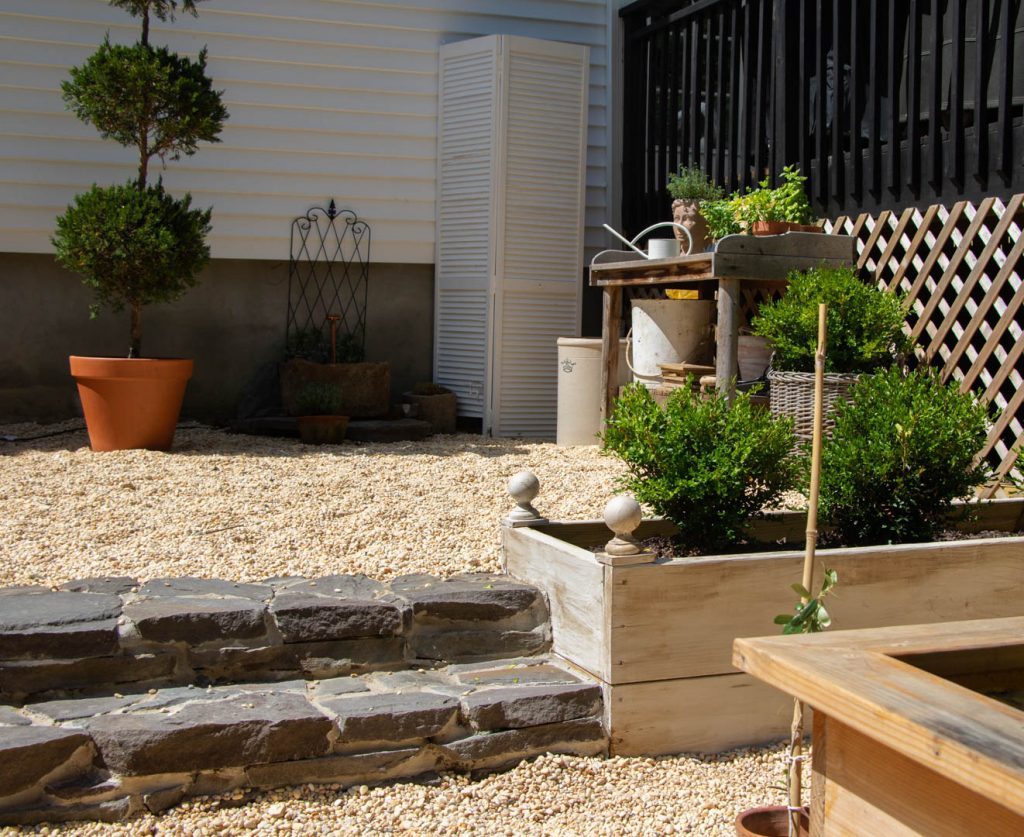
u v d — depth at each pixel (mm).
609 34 8586
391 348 8344
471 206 8047
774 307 5758
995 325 5555
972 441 4000
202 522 4656
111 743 2863
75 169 7461
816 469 2652
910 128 5867
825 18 6883
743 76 7191
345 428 7035
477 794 3088
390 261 8219
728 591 3445
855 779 1643
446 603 3609
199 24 7633
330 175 8000
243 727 2957
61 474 5520
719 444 3760
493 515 4898
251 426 7332
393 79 8086
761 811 2498
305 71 7879
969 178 5574
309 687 3346
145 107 6141
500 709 3217
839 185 6453
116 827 2787
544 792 3135
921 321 5691
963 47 5512
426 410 7844
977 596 3801
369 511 4922
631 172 8531
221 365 7922
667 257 6488
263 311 7984
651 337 6699
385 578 3988
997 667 1783
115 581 3746
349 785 3059
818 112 6535
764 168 7285
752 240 5855
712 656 3441
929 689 1532
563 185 8133
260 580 3863
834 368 5480
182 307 7809
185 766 2902
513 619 3713
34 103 7336
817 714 1739
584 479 5824
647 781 3232
